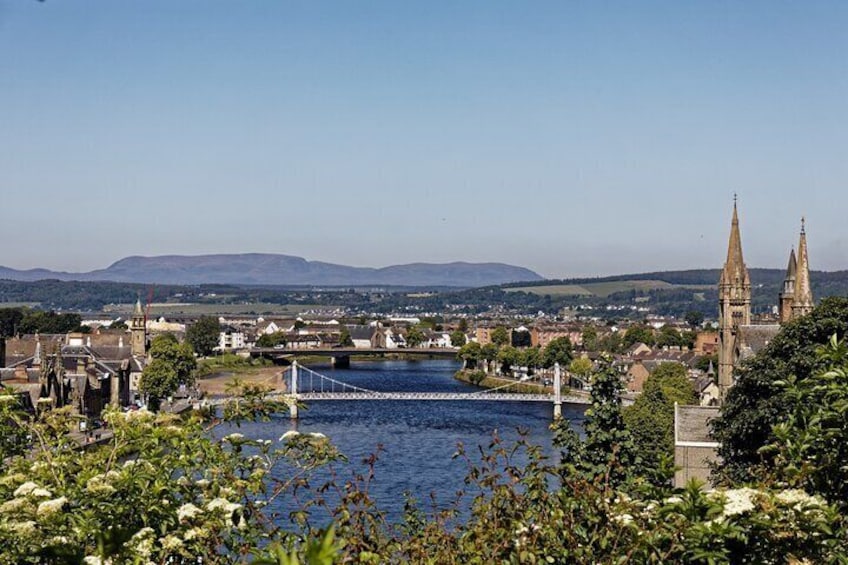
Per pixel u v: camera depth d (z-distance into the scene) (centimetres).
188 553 2777
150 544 2609
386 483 10256
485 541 2784
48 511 2542
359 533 2842
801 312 17412
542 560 2678
